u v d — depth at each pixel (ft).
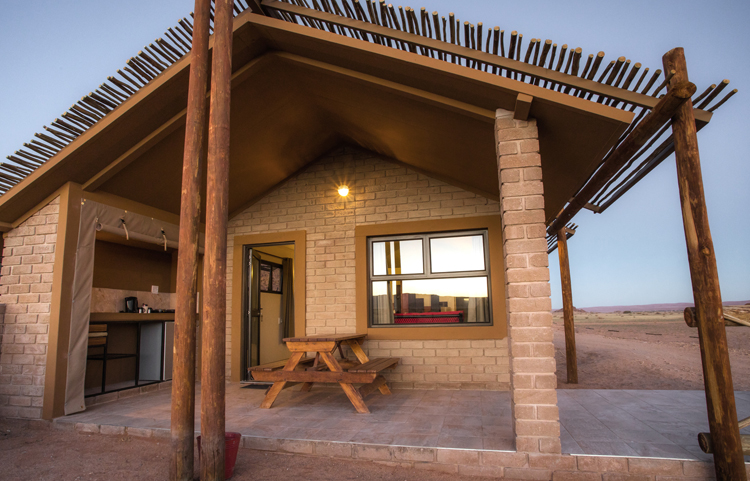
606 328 73.61
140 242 21.07
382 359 18.84
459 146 16.14
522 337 10.82
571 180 14.96
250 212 23.95
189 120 10.82
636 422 13.62
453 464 10.94
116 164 16.69
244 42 14.70
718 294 9.72
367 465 11.37
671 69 10.23
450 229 20.86
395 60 12.30
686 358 33.68
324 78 15.70
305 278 22.38
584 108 10.55
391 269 21.67
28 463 11.69
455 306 20.71
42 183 16.02
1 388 16.12
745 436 9.37
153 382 21.72
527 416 10.61
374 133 19.11
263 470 11.00
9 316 16.47
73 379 16.02
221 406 10.11
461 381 19.76
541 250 10.99
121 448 12.87
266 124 18.71
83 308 16.66
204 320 10.20
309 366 19.10
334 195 22.79
